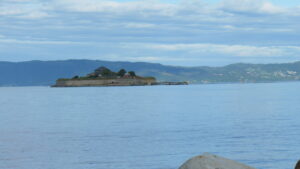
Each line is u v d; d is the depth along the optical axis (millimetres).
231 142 36031
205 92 193125
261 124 50625
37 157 30906
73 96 169875
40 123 57531
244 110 75938
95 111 79438
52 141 38781
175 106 91000
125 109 83812
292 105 88938
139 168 27031
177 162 28562
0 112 81375
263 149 32406
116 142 37375
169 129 46375
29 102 126188
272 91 190875
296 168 13336
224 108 82000
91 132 45344
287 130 43750
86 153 32250
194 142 36375
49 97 165375
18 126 53750
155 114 69000
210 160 12539
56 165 28312
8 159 30312
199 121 55500
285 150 31828
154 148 33781
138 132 44281
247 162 28094
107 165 28047
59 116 69000
